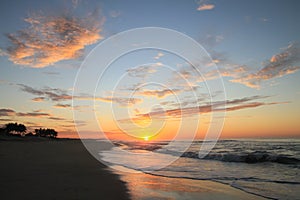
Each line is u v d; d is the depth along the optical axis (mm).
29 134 44281
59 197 4863
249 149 20766
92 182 6527
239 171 9633
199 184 6969
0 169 8141
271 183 7176
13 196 4828
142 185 6617
